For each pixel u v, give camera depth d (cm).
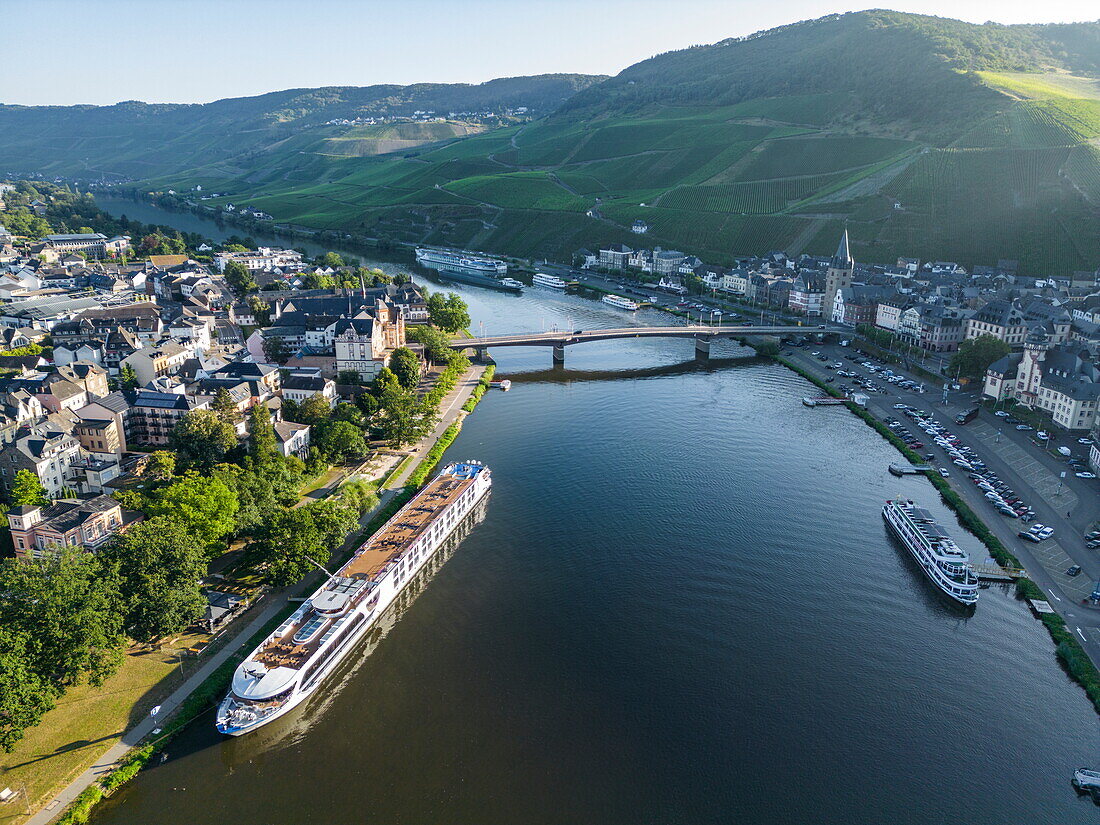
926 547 17875
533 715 13300
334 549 17900
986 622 16188
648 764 12312
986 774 12319
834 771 12300
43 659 12425
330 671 14125
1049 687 14262
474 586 17175
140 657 14150
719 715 13400
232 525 17112
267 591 16225
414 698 13675
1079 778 12062
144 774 11850
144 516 17738
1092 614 16250
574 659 14750
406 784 11831
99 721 12612
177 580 14500
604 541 19112
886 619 16225
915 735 13075
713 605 16550
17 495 17975
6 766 11650
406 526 18225
